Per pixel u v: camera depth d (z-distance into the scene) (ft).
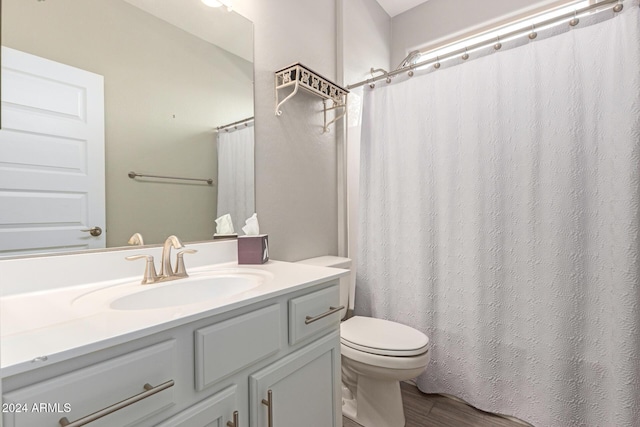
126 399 1.82
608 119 4.20
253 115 4.84
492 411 4.99
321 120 6.23
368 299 6.40
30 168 2.84
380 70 7.04
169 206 3.85
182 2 4.01
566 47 4.49
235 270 3.82
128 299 2.81
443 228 5.49
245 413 2.57
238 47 4.64
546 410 4.58
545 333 4.60
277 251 5.23
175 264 3.71
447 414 5.06
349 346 4.59
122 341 1.81
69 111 3.07
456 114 5.36
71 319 2.08
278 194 5.26
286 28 5.44
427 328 5.59
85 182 3.18
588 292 4.32
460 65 5.35
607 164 4.19
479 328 5.08
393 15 8.43
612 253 4.10
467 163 5.24
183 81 4.00
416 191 5.74
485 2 7.18
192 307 2.28
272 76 5.16
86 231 3.17
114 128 3.39
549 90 4.60
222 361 2.34
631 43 3.99
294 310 2.98
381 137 6.21
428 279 5.59
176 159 3.92
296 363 2.97
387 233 6.15
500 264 4.94
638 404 3.92
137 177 3.57
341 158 6.68
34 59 2.85
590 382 4.29
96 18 3.26
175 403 2.10
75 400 1.66
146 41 3.66
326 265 5.29
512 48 4.90
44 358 1.54
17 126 2.76
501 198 4.94
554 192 4.54
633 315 3.93
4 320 2.09
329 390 3.44
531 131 4.71
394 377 4.33
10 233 2.73
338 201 6.74
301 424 3.05
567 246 4.45
